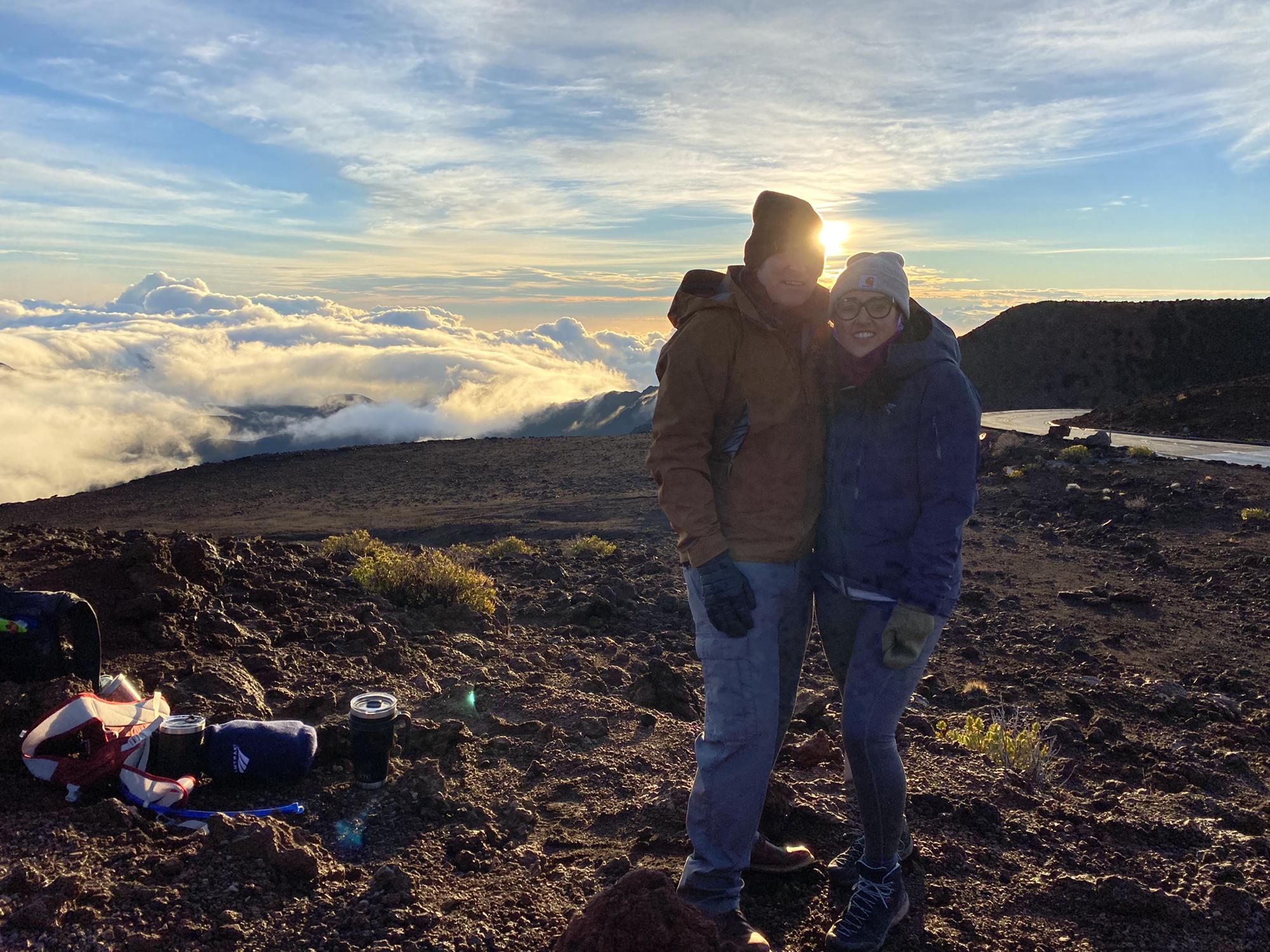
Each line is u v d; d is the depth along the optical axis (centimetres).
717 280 256
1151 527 1503
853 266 240
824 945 262
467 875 295
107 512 3142
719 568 238
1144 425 3259
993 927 286
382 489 3316
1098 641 927
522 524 2253
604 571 1193
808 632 277
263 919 251
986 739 505
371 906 263
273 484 3603
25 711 329
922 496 251
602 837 334
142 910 246
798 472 251
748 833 253
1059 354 8456
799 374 250
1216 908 304
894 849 271
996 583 1181
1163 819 403
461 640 625
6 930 229
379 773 346
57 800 306
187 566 589
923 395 246
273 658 493
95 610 487
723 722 250
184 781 317
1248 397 3198
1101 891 303
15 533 740
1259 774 564
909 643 247
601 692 555
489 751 413
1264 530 1433
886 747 258
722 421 248
